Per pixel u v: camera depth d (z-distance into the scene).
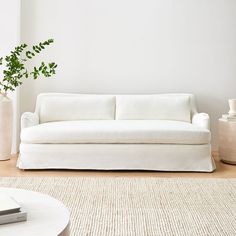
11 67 3.90
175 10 4.91
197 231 2.23
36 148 3.83
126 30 4.92
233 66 4.93
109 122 4.18
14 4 4.53
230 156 4.21
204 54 4.93
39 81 4.92
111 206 2.69
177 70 4.95
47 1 4.88
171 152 3.84
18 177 3.51
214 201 2.83
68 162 3.84
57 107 4.53
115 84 4.96
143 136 3.80
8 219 1.34
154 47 4.94
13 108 4.60
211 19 4.91
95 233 2.18
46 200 1.61
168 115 4.55
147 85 4.95
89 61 4.94
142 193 3.04
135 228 2.27
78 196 2.93
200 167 3.85
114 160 3.85
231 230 2.25
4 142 4.21
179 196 2.96
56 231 1.28
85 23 4.91
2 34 4.54
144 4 4.91
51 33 4.91
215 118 4.96
